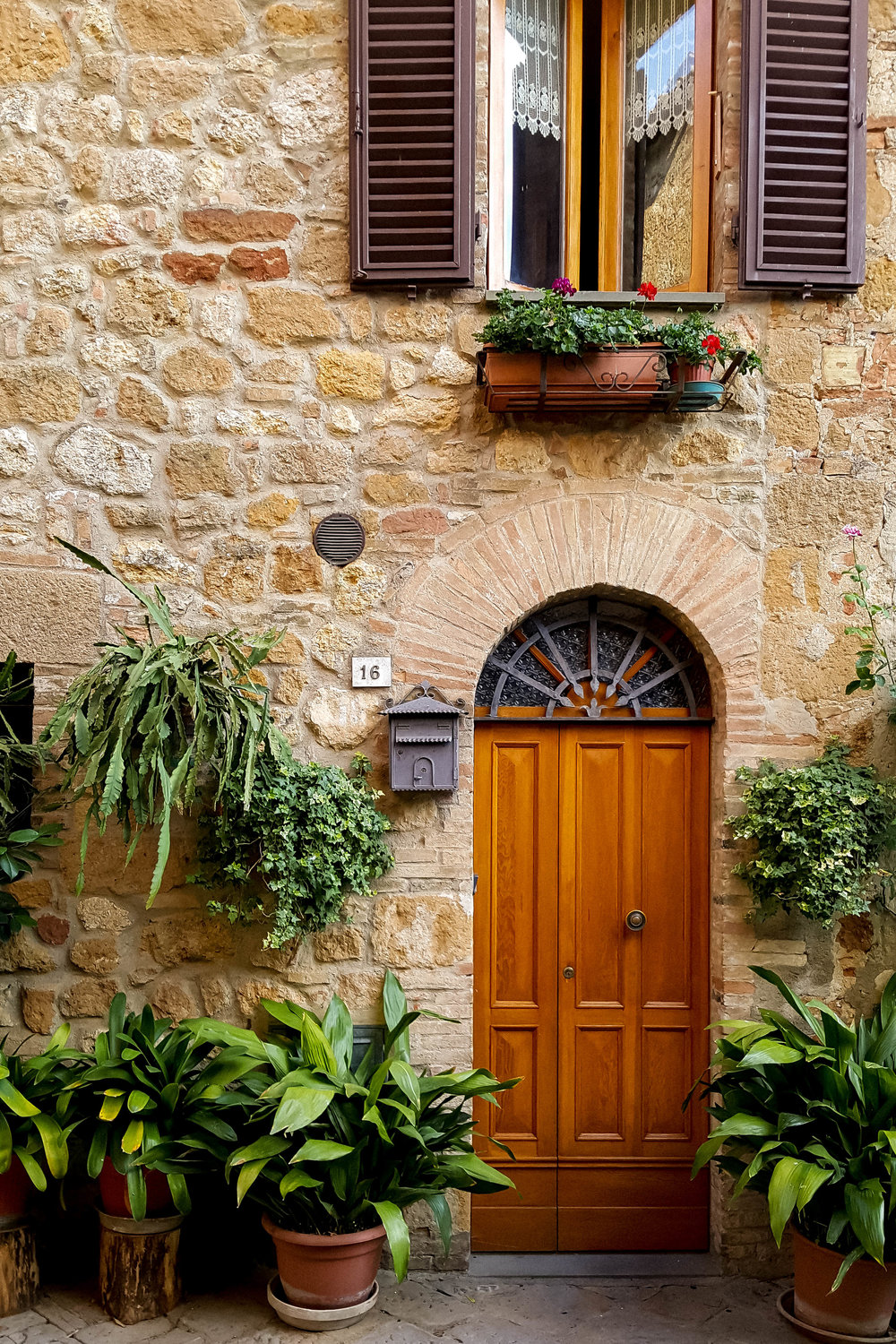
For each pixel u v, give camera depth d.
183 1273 3.39
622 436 3.83
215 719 3.32
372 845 3.60
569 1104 3.92
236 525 3.80
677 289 4.08
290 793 3.48
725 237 3.88
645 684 4.00
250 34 3.83
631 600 3.97
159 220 3.81
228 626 3.80
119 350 3.81
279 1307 3.21
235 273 3.82
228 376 3.81
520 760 3.97
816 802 3.52
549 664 3.98
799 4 3.83
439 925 3.74
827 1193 3.15
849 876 3.51
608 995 3.95
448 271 3.76
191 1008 3.74
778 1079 3.30
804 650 3.84
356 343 3.82
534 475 3.81
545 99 4.11
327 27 3.83
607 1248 3.88
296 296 3.82
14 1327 3.21
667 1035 3.94
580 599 3.99
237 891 3.72
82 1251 3.68
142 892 3.76
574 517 3.81
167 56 3.83
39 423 3.81
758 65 3.82
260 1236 3.66
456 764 3.67
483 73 3.87
